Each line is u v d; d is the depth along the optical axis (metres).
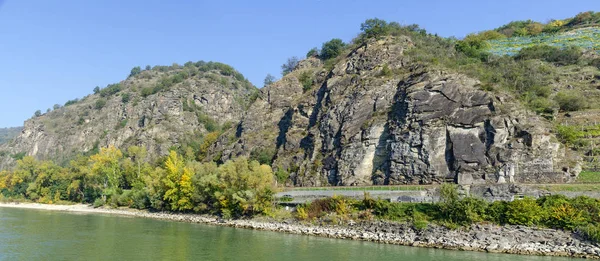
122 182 130.38
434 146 75.12
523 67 100.00
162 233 66.88
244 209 76.94
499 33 165.75
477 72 87.06
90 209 118.31
